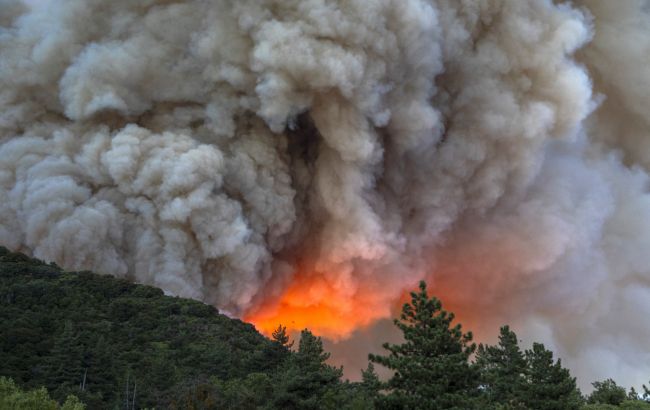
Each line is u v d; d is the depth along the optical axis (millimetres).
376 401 77562
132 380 93875
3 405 75750
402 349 79812
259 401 88812
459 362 78500
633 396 99688
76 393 88188
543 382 81875
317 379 89750
